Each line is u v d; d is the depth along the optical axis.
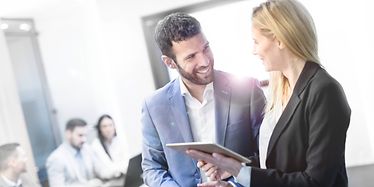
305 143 1.08
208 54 1.31
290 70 1.12
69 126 3.30
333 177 1.03
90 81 3.72
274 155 1.14
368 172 2.99
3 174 2.53
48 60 3.85
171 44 1.27
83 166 3.28
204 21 3.21
